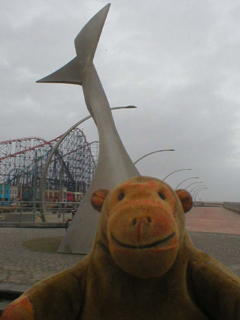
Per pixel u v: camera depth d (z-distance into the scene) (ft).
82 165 189.78
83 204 25.48
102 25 28.58
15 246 29.32
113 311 5.88
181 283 5.90
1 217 63.16
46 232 43.16
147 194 5.71
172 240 5.15
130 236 5.02
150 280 5.81
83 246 24.17
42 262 21.34
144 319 5.74
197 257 6.29
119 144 27.37
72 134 178.40
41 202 50.78
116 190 6.17
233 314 5.73
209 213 114.32
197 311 5.99
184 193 6.81
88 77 29.76
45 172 50.65
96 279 6.19
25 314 5.77
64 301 6.20
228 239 36.99
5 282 16.06
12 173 190.70
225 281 5.84
